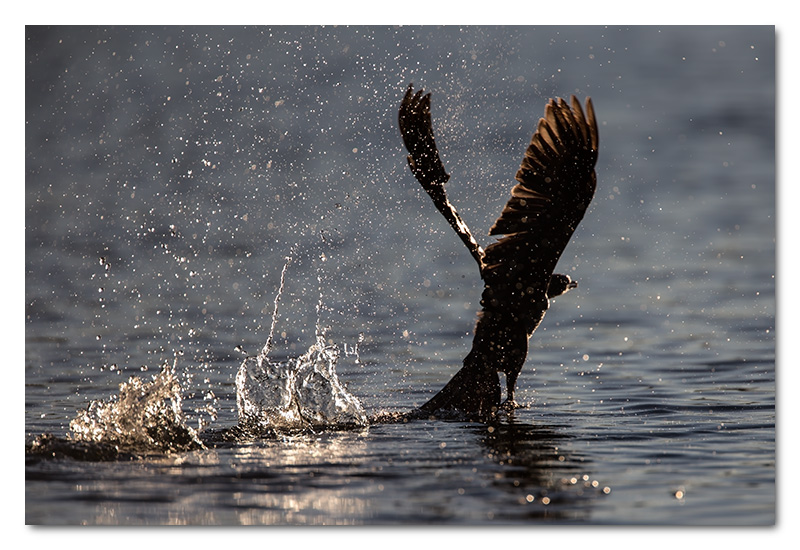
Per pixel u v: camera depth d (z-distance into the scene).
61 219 19.55
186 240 18.27
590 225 21.22
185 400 10.00
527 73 34.34
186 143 26.69
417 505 6.80
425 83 27.73
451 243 18.61
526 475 7.46
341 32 29.47
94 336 12.47
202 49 31.38
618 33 39.41
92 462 7.85
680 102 35.06
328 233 19.03
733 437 8.55
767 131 31.03
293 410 9.35
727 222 21.06
